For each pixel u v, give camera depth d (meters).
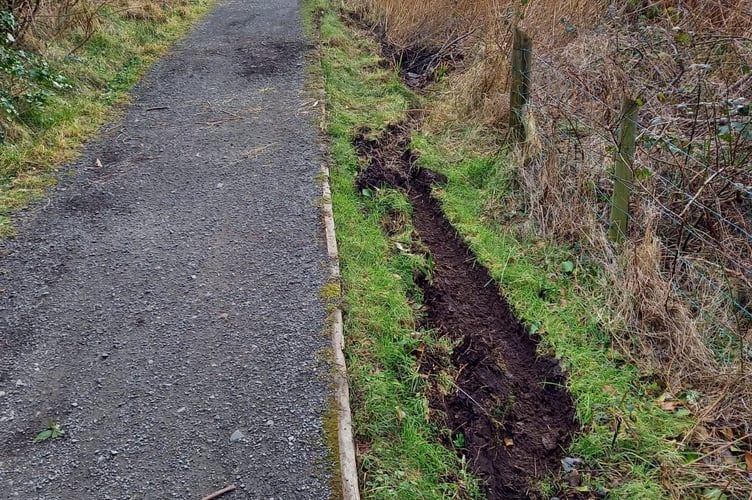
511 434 3.03
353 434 2.69
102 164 4.89
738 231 3.74
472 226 4.43
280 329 3.22
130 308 3.38
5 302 3.41
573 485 2.77
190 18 8.82
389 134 5.69
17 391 2.87
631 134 3.61
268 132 5.41
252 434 2.65
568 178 4.27
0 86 5.12
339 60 7.23
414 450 2.70
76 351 3.09
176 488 2.43
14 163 4.66
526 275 3.90
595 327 3.52
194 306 3.39
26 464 2.53
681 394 3.09
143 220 4.18
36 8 6.09
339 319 3.28
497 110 5.52
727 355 3.17
